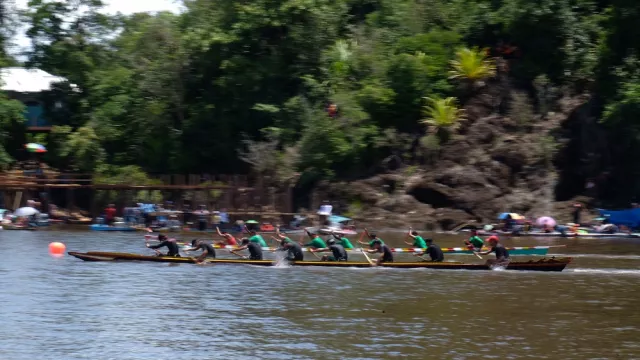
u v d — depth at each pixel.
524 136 57.84
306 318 24.30
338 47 64.12
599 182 57.22
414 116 61.41
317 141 58.56
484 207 55.59
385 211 56.66
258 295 28.25
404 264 35.66
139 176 62.03
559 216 54.78
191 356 19.94
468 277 32.81
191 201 59.16
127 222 57.28
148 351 20.39
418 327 23.06
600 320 24.11
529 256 40.84
